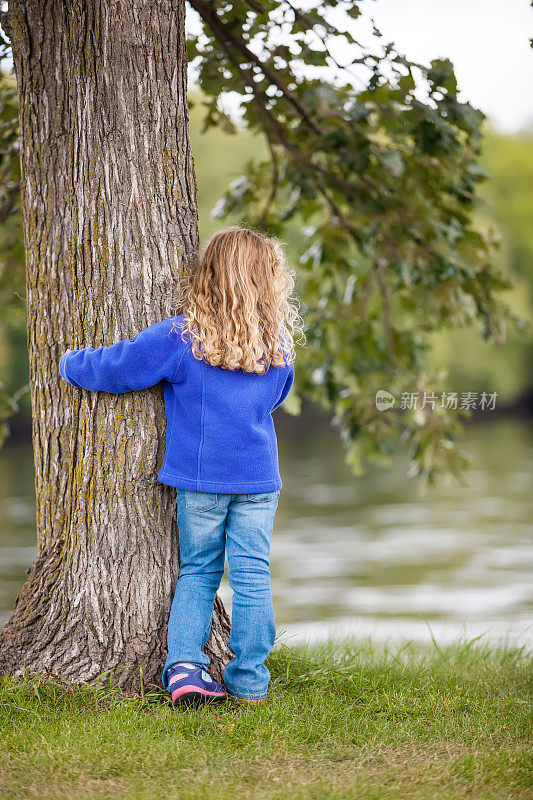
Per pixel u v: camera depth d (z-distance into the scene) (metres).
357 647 5.97
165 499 3.94
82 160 3.94
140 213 3.92
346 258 7.76
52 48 3.99
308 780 3.04
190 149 4.12
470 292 7.19
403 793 2.92
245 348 3.73
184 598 3.78
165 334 3.71
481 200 6.85
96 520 3.91
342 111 5.43
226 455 3.73
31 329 4.12
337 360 8.00
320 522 18.69
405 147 6.61
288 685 4.10
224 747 3.31
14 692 3.70
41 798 2.86
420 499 21.92
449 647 5.50
